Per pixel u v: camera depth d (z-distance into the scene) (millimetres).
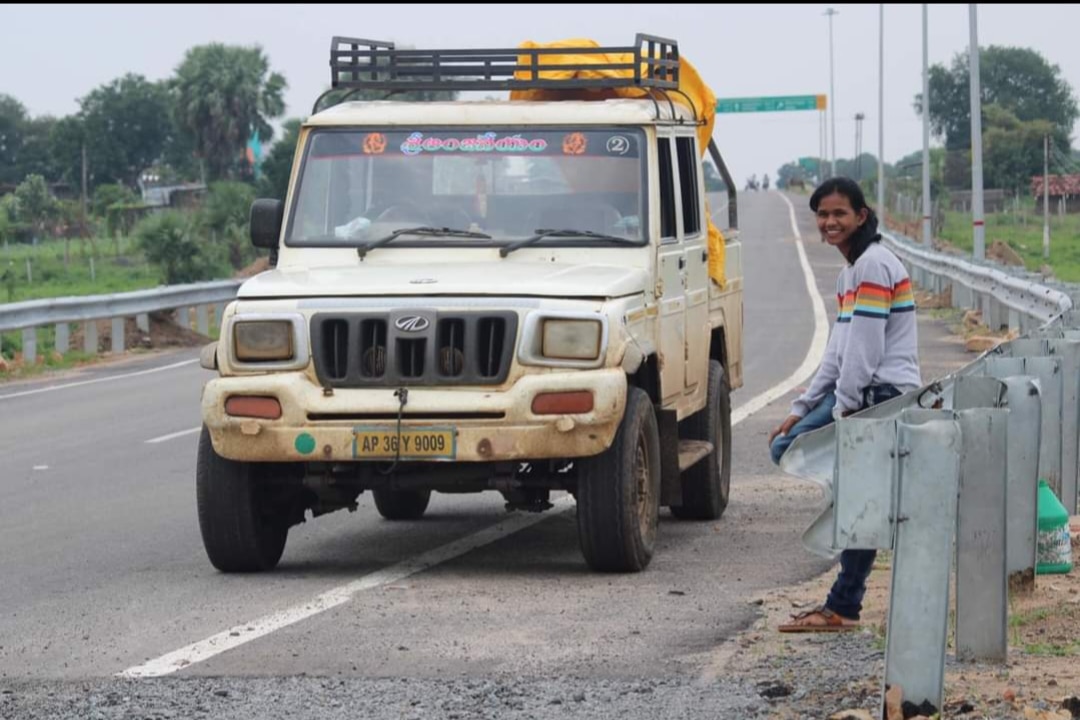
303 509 17859
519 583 16234
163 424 31172
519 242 17422
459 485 16547
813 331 48500
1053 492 15586
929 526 10680
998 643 12047
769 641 13406
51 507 21969
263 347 15938
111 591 16219
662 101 19438
